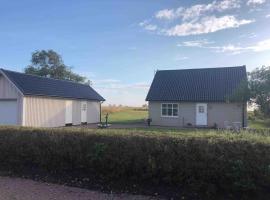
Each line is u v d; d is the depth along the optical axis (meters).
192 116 31.64
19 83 26.14
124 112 59.69
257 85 24.70
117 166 7.72
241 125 29.11
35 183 8.02
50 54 52.09
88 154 8.06
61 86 32.16
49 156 8.69
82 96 33.44
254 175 6.38
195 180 6.87
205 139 7.19
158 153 7.31
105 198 6.89
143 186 7.41
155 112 33.06
